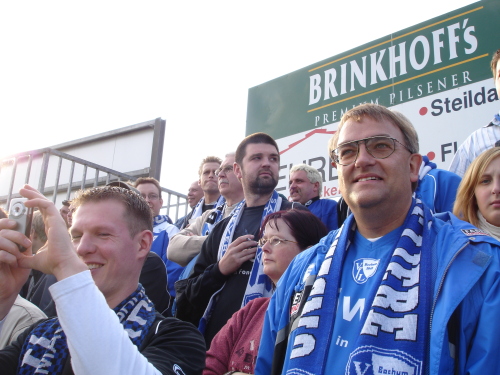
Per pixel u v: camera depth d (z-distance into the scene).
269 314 1.87
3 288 1.56
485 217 2.19
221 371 2.12
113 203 1.77
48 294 3.01
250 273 2.74
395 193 1.64
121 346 1.26
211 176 4.65
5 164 5.09
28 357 1.60
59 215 1.39
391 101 4.86
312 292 1.64
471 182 2.26
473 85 4.35
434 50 4.72
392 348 1.34
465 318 1.35
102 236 1.71
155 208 4.31
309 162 5.29
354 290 1.59
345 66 5.38
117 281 1.70
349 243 1.77
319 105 5.44
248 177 3.25
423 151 4.47
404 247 1.55
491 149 2.27
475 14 4.54
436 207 2.48
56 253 1.33
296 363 1.50
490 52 4.34
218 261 2.88
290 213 2.50
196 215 4.65
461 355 1.32
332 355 1.47
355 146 1.73
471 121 4.27
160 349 1.52
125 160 6.08
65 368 1.55
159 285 2.77
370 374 1.32
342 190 1.77
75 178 5.71
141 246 1.82
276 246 2.41
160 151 5.97
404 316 1.39
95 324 1.24
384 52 5.09
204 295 2.81
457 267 1.42
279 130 5.69
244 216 3.22
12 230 1.46
